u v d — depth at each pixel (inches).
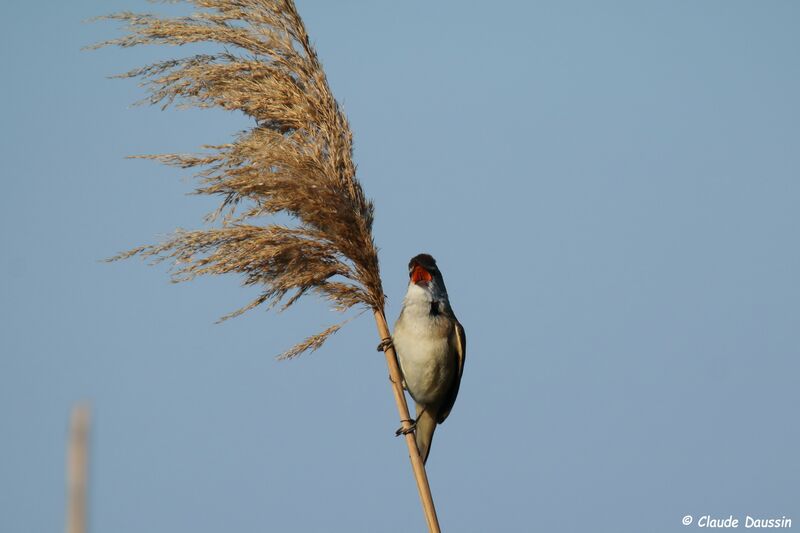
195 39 376.2
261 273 357.4
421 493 356.8
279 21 383.6
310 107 372.8
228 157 360.2
